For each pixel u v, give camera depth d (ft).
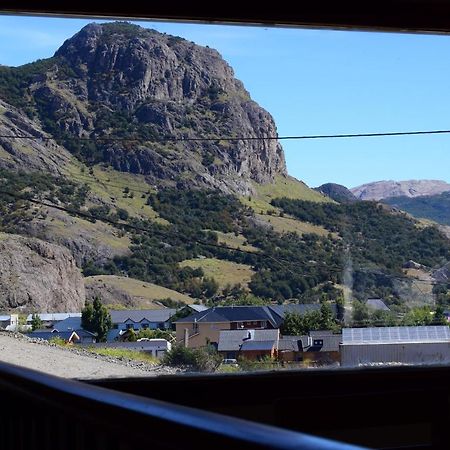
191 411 3.47
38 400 4.80
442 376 12.43
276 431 2.99
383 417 11.91
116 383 11.00
